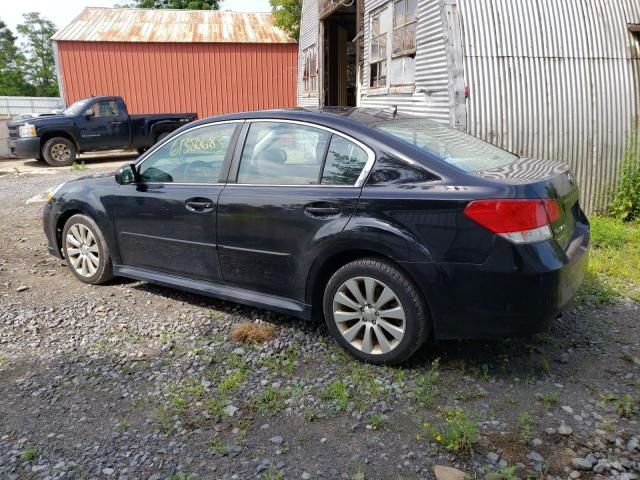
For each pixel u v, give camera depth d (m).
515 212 3.09
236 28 23.44
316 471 2.62
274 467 2.65
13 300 4.93
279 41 22.39
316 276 3.74
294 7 21.83
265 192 3.92
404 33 9.35
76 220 5.21
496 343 3.88
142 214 4.62
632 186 7.42
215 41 21.88
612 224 6.95
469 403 3.16
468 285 3.20
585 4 7.79
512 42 7.52
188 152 4.44
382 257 3.48
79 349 3.95
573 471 2.57
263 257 3.96
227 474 2.61
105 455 2.76
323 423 3.00
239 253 4.08
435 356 3.70
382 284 3.46
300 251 3.75
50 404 3.24
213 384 3.42
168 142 4.58
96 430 2.98
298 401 3.21
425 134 3.91
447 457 2.70
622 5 7.88
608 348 3.82
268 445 2.82
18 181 12.40
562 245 3.32
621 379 3.40
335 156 3.71
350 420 3.03
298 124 3.91
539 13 7.64
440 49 7.76
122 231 4.83
